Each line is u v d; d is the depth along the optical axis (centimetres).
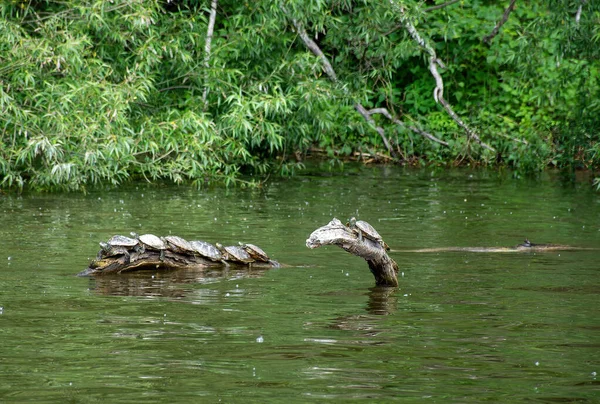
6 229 1677
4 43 2297
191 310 1081
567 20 2580
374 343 938
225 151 2462
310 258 1441
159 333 972
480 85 3362
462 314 1066
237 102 2398
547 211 2006
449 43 3372
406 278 1285
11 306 1090
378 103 3228
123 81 2377
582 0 2539
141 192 2280
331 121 2808
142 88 2316
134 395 777
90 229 1688
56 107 2233
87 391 786
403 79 3466
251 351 906
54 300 1129
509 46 3247
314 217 1875
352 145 3130
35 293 1168
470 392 792
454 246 1553
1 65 2306
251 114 2397
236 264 1388
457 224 1808
